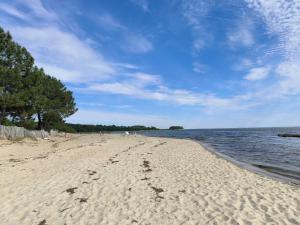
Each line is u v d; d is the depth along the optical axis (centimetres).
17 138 2914
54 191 967
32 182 1095
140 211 781
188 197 912
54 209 792
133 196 920
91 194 937
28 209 792
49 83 4181
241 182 1141
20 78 2856
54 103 4141
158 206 823
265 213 761
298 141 4553
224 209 792
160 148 2675
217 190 999
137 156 1944
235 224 685
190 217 735
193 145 3189
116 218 729
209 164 1619
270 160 2133
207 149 2733
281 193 974
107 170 1349
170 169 1423
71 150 2262
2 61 2792
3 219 720
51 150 2306
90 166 1455
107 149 2427
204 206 820
